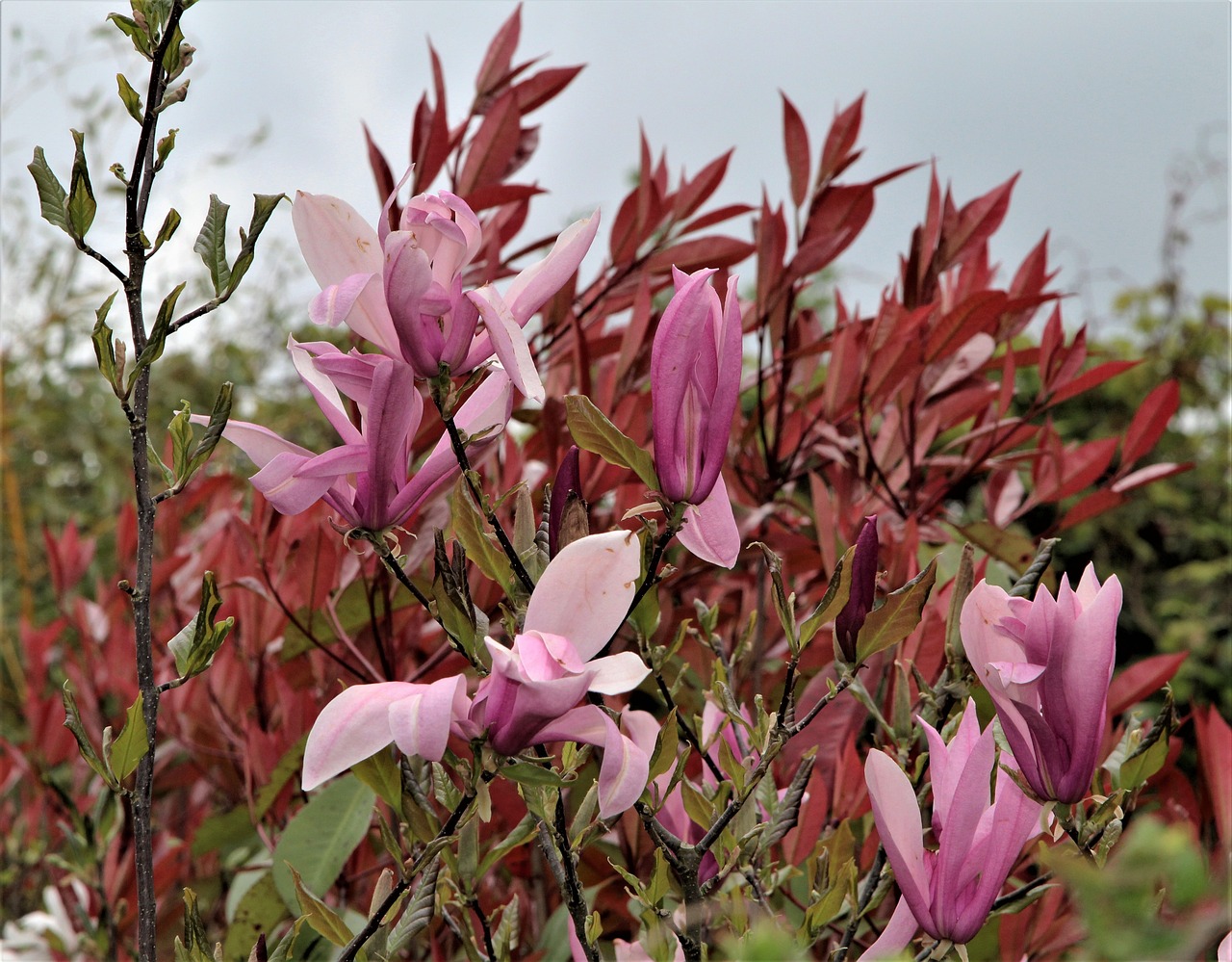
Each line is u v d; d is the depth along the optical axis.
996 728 0.98
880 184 1.39
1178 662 1.20
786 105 1.42
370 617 1.27
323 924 0.93
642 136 1.40
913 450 1.37
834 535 1.23
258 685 1.47
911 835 0.92
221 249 0.93
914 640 1.13
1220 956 0.90
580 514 0.93
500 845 0.96
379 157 1.37
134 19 0.92
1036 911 1.10
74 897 1.36
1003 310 1.32
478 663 0.92
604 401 1.31
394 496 0.94
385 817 1.20
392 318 0.90
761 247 1.38
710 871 1.02
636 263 1.45
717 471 0.92
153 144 0.93
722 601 1.49
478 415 0.95
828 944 1.18
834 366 1.36
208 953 0.94
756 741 0.95
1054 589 1.33
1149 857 0.60
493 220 1.38
